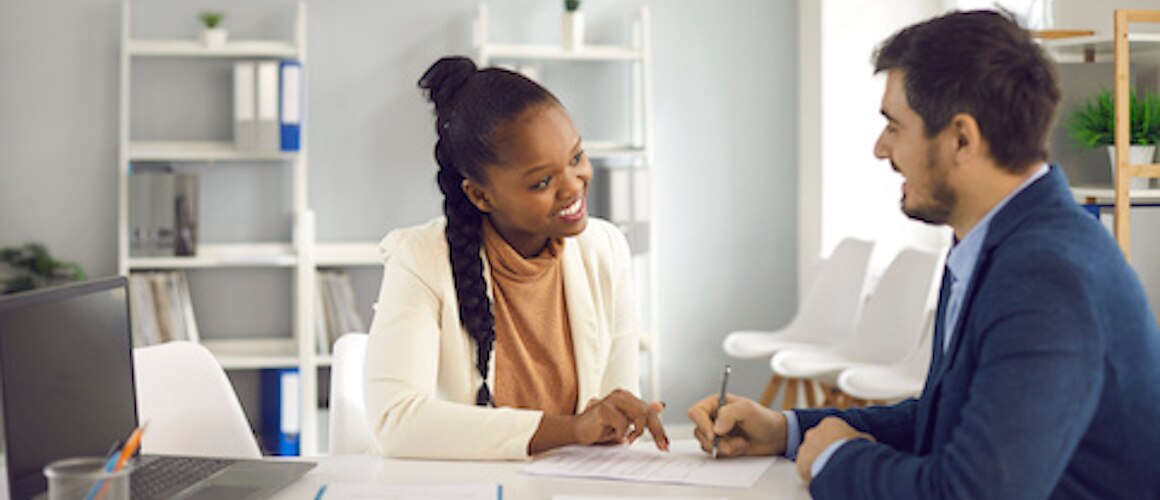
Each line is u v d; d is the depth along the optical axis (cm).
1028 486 130
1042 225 138
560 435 182
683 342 537
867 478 147
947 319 154
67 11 486
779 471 174
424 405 185
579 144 187
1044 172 142
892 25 513
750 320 541
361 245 505
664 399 538
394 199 509
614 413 183
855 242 466
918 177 145
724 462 179
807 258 530
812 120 522
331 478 174
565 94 520
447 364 198
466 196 198
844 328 459
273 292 504
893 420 180
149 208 473
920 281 423
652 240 504
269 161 499
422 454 183
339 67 503
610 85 523
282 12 496
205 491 163
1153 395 137
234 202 499
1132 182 333
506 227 197
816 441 160
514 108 182
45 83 486
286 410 478
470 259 196
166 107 493
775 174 539
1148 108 328
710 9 530
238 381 482
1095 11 385
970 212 145
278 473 173
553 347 204
